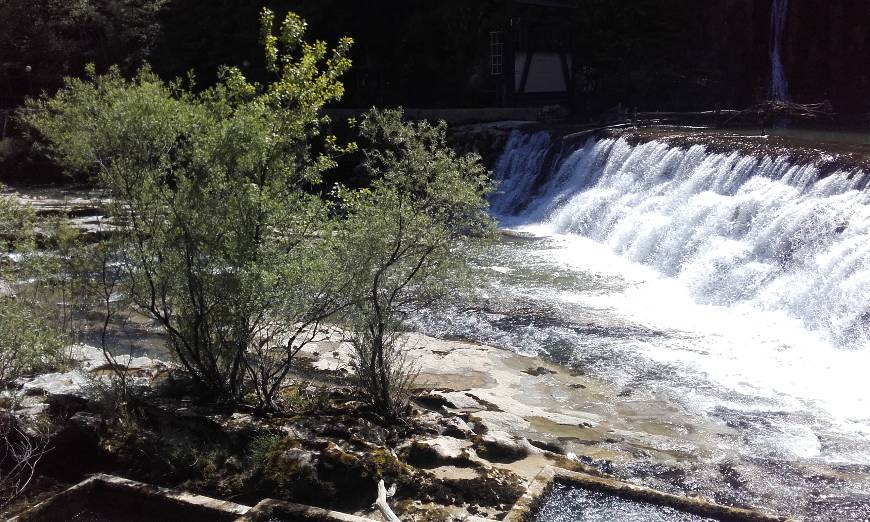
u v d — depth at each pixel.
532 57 29.45
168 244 7.87
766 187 14.57
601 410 9.21
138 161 7.91
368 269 7.73
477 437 7.73
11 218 9.06
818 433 8.57
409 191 7.88
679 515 6.12
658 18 31.89
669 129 22.17
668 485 7.38
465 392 9.45
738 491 7.29
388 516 5.84
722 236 14.65
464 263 8.08
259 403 8.00
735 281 13.45
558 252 17.16
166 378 8.47
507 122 25.64
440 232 7.79
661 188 17.31
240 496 6.64
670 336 11.80
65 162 8.48
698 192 16.23
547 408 9.24
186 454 7.07
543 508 6.19
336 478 6.65
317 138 26.20
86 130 8.01
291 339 7.98
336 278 7.74
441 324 12.32
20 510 6.33
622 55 31.16
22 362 7.73
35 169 27.59
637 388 9.88
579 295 13.91
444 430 7.89
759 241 13.70
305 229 7.89
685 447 8.22
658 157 18.00
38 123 8.62
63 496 6.30
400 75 32.09
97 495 6.47
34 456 7.04
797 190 13.99
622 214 17.75
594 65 32.19
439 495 6.58
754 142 16.28
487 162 24.08
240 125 7.72
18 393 7.85
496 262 16.19
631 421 8.90
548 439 8.34
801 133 22.70
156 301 8.95
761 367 10.54
